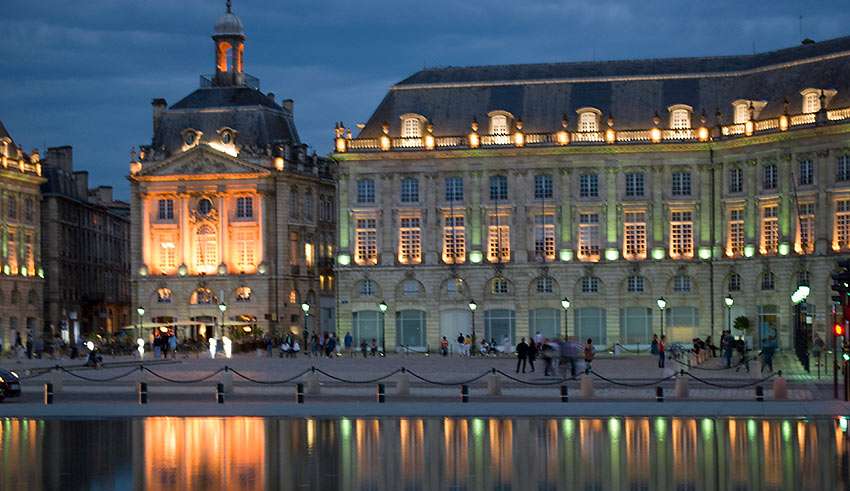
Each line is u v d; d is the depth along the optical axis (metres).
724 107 119.31
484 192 121.56
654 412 52.09
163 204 136.12
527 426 48.28
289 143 137.88
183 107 137.88
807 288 97.44
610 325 119.44
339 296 123.44
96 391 68.44
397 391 63.81
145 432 47.06
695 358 91.12
